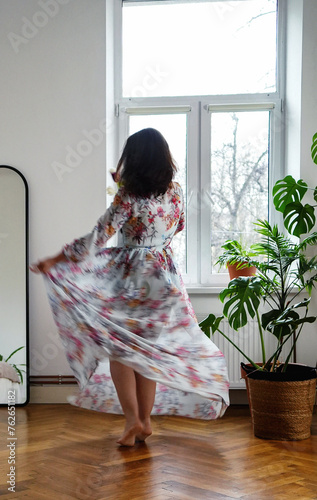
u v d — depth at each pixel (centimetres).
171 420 383
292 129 449
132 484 252
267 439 336
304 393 335
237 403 438
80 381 294
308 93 431
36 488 246
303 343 425
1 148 452
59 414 401
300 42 434
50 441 325
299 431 334
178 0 474
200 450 309
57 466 278
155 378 293
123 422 375
